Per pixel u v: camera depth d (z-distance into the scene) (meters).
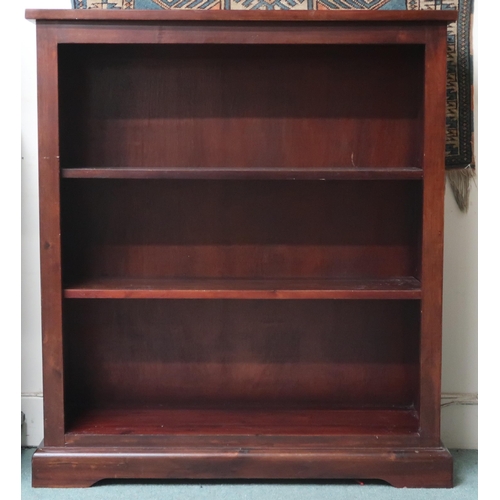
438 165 1.56
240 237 1.80
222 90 1.75
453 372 1.89
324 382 1.84
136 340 1.83
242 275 1.81
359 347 1.83
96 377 1.84
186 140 1.76
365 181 1.79
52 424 1.63
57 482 1.61
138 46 1.67
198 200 1.80
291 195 1.80
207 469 1.61
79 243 1.81
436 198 1.57
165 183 1.79
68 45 1.62
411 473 1.61
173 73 1.75
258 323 1.83
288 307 1.82
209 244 1.81
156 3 1.80
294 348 1.83
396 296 1.59
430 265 1.59
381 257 1.81
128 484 1.63
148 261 1.81
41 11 1.51
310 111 1.76
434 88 1.55
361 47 1.66
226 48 1.66
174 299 1.82
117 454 1.61
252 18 1.50
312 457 1.60
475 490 1.59
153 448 1.62
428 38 1.53
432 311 1.60
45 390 1.62
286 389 1.84
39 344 1.90
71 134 1.74
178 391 1.85
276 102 1.75
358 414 1.77
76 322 1.82
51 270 1.60
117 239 1.80
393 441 1.62
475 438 1.90
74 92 1.74
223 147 1.77
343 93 1.75
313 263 1.81
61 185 1.60
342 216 1.80
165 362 1.84
